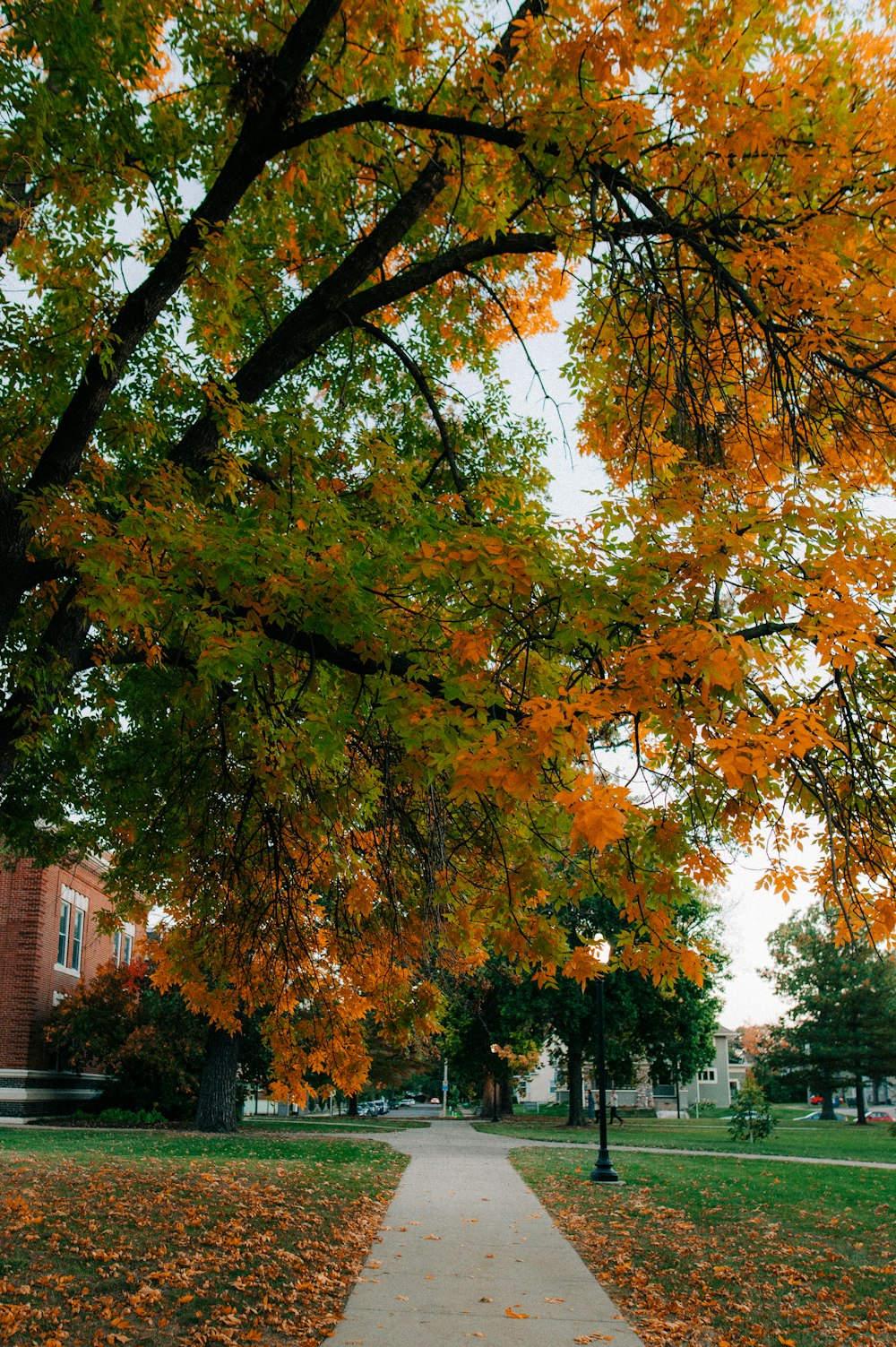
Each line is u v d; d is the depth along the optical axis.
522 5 6.45
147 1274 8.30
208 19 7.32
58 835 10.70
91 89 6.65
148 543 4.93
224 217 6.85
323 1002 8.22
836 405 5.66
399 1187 15.77
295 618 4.84
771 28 5.64
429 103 6.43
